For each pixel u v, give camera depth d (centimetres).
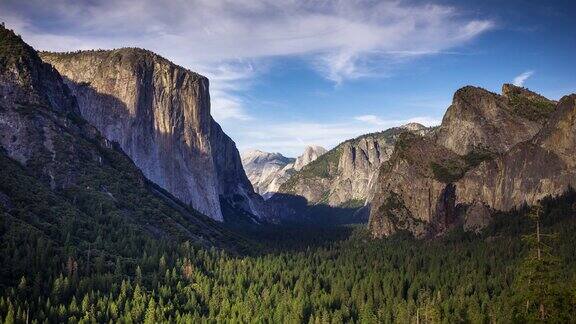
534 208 10912
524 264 10706
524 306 11188
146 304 17088
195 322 16238
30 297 15675
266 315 17512
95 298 16638
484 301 18262
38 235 18475
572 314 10344
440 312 17400
